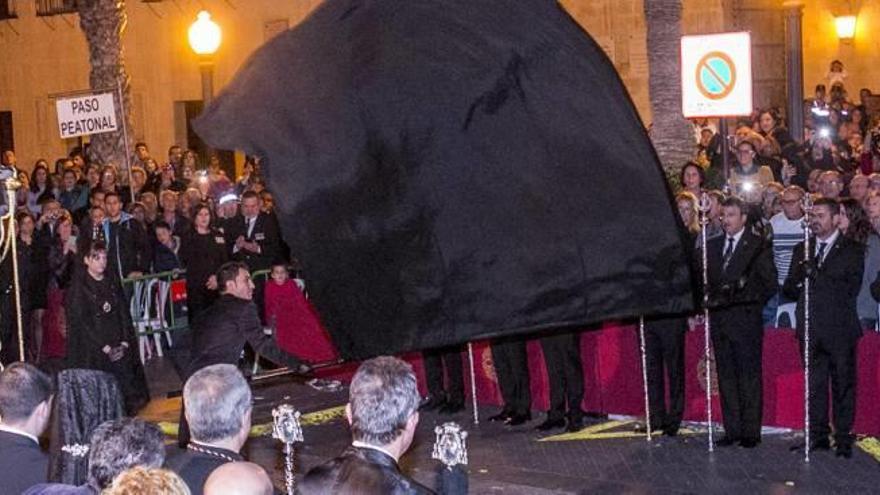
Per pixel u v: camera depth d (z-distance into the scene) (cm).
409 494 534
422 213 453
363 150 453
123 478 435
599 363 1430
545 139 451
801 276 1223
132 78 3644
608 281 451
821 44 2853
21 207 2062
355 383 553
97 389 659
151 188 2519
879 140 2200
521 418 1443
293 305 1692
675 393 1335
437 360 1523
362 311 459
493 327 455
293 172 455
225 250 1866
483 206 453
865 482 1147
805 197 1234
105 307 1357
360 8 467
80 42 3741
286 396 1639
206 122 468
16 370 698
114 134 2539
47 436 1191
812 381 1236
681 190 1677
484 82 452
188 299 1867
